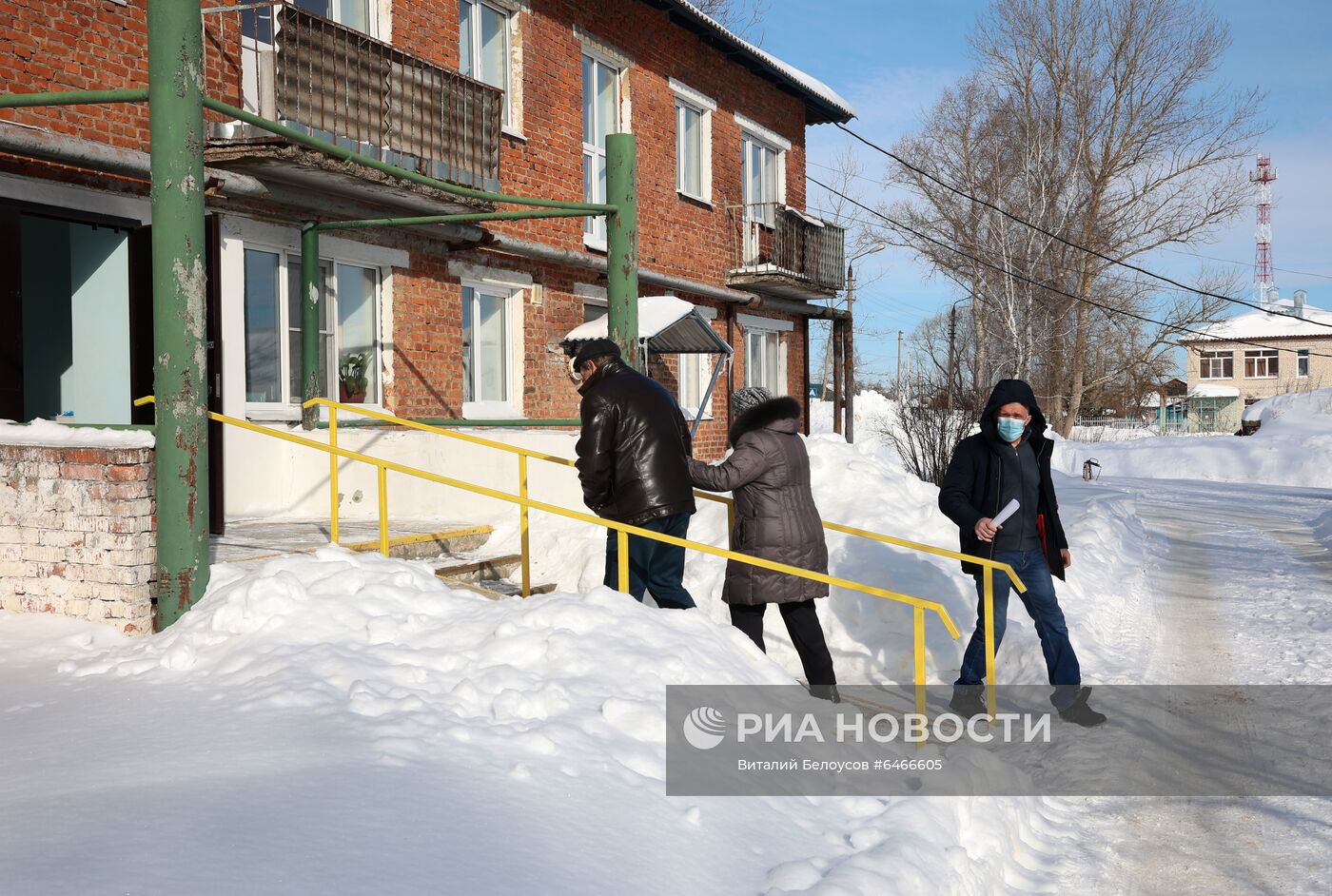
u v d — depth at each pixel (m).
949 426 18.00
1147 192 38.72
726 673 4.45
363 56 9.90
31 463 5.05
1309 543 13.31
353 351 10.87
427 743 3.42
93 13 8.09
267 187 9.30
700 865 2.93
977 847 3.67
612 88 15.40
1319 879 3.66
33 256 8.85
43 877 2.35
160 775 3.07
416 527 8.78
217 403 7.88
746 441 5.34
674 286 16.38
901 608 7.29
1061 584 8.83
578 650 4.22
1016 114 38.91
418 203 10.73
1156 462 35.19
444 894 2.45
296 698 3.75
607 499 5.75
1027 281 36.97
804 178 21.23
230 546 7.15
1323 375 68.56
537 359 13.52
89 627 4.88
